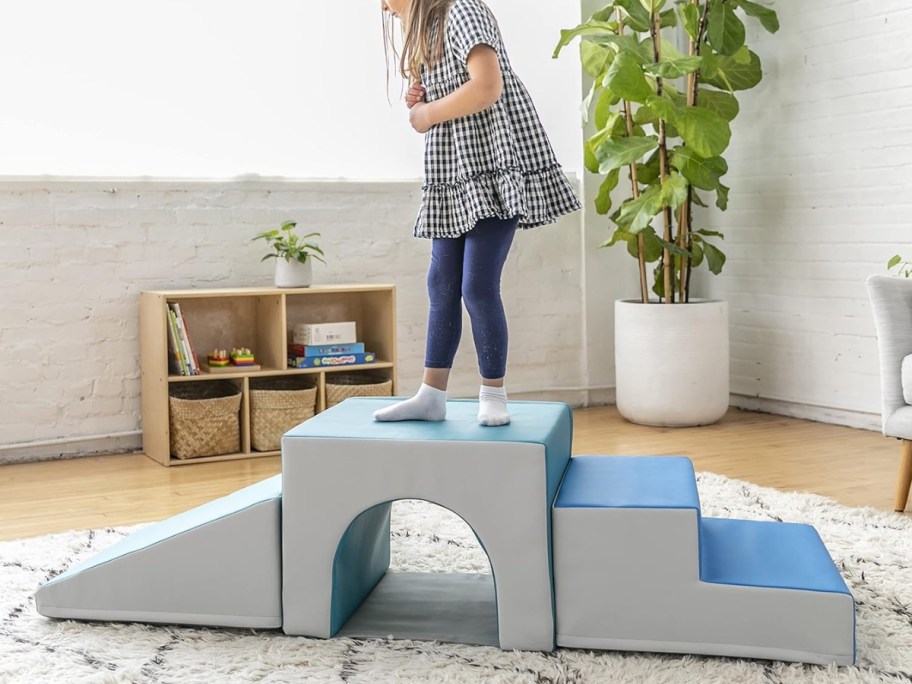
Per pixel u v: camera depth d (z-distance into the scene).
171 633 2.10
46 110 3.97
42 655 1.96
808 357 4.55
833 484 3.34
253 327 4.25
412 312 4.63
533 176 2.20
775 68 4.61
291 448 2.05
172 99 4.20
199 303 4.14
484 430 2.09
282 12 4.39
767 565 2.02
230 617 2.11
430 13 2.20
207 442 3.84
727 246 4.93
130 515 3.08
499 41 2.19
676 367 4.32
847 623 1.87
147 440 3.97
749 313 4.84
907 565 2.44
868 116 4.21
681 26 4.93
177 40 4.20
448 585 2.38
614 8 4.48
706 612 1.93
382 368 4.25
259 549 2.09
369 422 2.20
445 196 2.20
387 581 2.42
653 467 2.27
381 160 4.65
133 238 4.00
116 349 4.00
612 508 1.96
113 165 4.11
